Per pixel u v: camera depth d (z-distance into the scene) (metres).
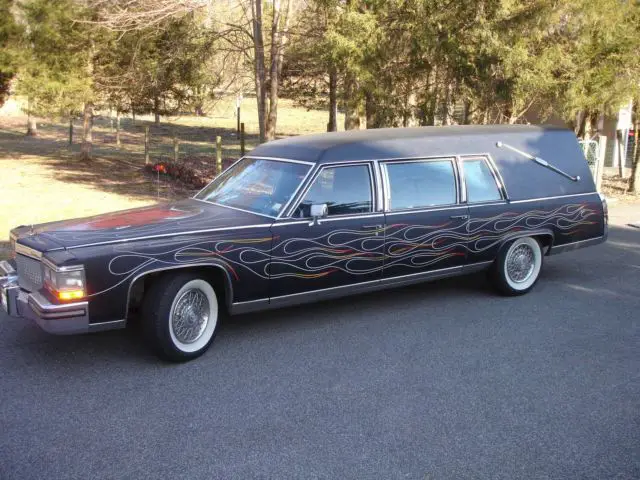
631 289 7.33
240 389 4.54
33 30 16.55
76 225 5.23
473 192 6.62
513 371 4.90
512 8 11.26
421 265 6.28
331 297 5.85
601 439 3.86
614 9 12.24
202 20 16.41
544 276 7.94
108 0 15.98
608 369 4.95
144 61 17.45
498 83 12.01
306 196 5.62
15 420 4.03
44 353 5.18
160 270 4.81
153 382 4.64
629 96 13.38
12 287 4.95
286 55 17.91
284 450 3.70
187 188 15.18
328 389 4.55
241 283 5.25
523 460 3.61
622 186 16.77
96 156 22.52
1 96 19.00
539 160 7.15
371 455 3.65
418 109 13.12
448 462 3.59
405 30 11.89
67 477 3.39
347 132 6.76
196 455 3.63
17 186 14.79
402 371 4.88
